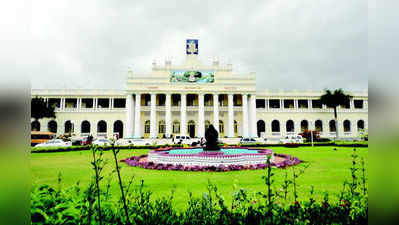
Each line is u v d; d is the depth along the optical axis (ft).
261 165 42.06
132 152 82.99
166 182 29.81
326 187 25.26
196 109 156.25
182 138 130.00
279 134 166.40
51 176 34.83
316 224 10.00
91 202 8.87
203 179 31.91
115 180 31.12
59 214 9.19
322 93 172.35
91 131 160.66
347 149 84.43
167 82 151.94
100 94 163.94
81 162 53.47
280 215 9.93
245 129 149.69
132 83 150.71
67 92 162.50
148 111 156.87
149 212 10.80
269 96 169.58
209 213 10.83
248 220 9.93
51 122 162.40
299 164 45.55
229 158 42.93
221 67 158.20
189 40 162.30
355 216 10.33
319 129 172.86
